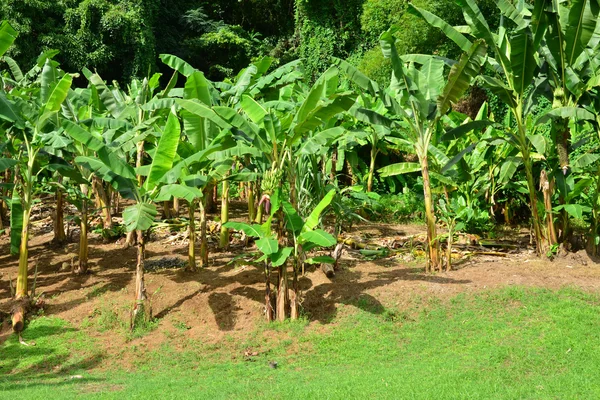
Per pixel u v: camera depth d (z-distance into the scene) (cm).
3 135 948
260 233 822
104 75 2980
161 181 820
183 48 3272
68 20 2659
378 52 1980
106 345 825
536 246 1091
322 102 837
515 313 824
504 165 1122
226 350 804
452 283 902
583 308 820
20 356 804
